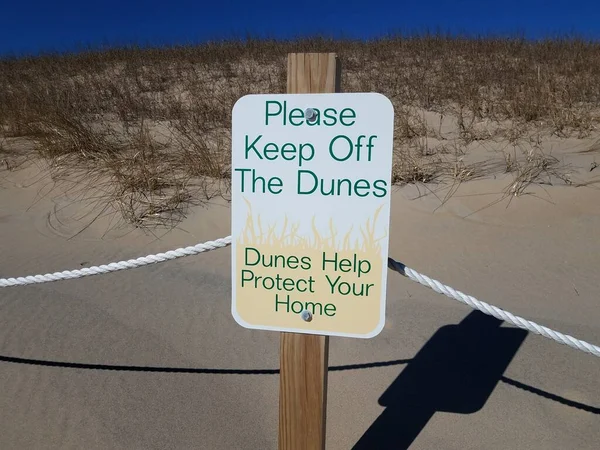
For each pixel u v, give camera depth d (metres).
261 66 12.07
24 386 3.05
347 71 11.28
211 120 8.40
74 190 6.27
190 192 5.97
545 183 5.54
